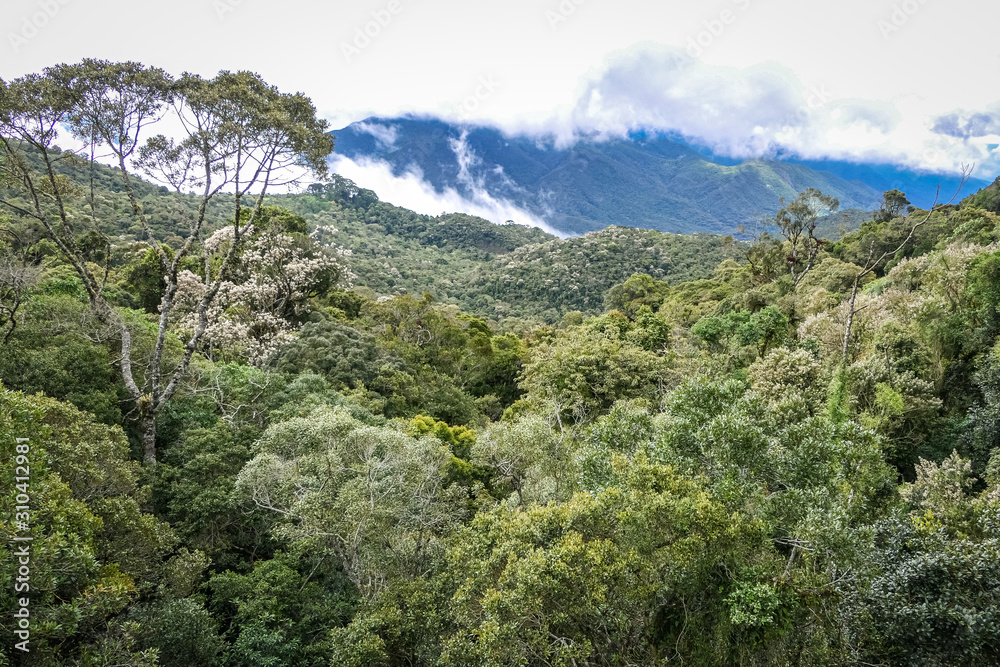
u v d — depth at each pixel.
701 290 72.00
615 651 9.93
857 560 10.18
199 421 20.92
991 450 18.55
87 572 9.38
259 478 15.30
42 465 9.61
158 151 20.02
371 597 13.77
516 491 20.44
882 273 62.19
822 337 29.81
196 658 11.80
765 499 11.06
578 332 41.81
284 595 14.57
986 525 10.94
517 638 9.18
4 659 7.74
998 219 46.97
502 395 47.94
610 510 10.29
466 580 11.01
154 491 16.45
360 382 31.67
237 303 35.72
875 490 14.48
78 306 21.66
